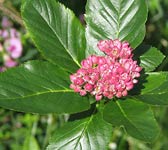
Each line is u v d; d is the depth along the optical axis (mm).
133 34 263
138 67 245
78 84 242
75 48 263
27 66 249
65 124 252
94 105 255
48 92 243
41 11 261
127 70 243
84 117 252
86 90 243
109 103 244
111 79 240
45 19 261
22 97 236
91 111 253
